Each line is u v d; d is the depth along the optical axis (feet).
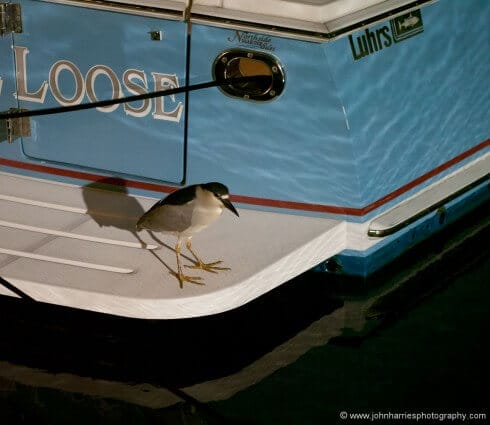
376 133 22.79
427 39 23.29
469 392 21.71
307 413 21.42
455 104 24.82
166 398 21.94
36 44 23.76
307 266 22.91
